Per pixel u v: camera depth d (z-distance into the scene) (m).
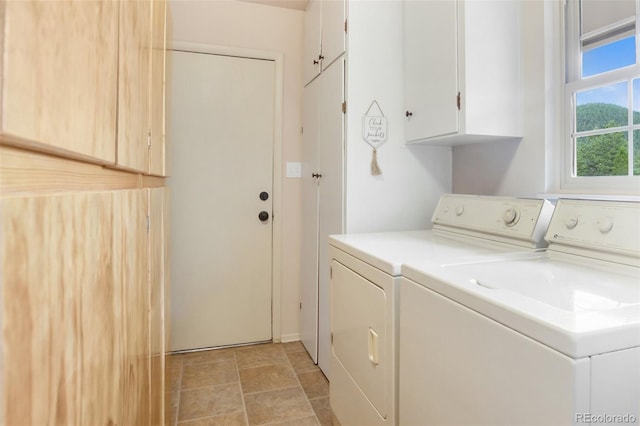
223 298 2.45
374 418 1.11
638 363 0.55
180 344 2.37
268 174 2.51
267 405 1.79
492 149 1.71
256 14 2.43
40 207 0.33
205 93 2.36
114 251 0.60
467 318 0.72
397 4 1.86
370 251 1.19
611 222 0.97
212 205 2.41
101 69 0.51
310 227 2.31
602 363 0.53
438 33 1.58
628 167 1.21
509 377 0.62
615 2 1.25
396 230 1.87
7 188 0.29
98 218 0.51
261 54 2.45
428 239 1.49
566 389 0.52
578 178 1.36
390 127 1.85
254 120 2.46
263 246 2.52
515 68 1.52
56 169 0.39
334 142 1.91
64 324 0.39
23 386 0.31
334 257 1.50
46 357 0.35
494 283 0.81
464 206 1.55
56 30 0.36
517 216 1.25
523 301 0.65
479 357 0.69
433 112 1.63
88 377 0.46
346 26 1.78
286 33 2.50
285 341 2.57
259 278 2.52
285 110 2.52
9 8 0.28
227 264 2.45
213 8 2.34
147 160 0.96
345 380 1.36
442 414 0.79
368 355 1.16
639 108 1.18
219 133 2.40
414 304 0.92
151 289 1.04
